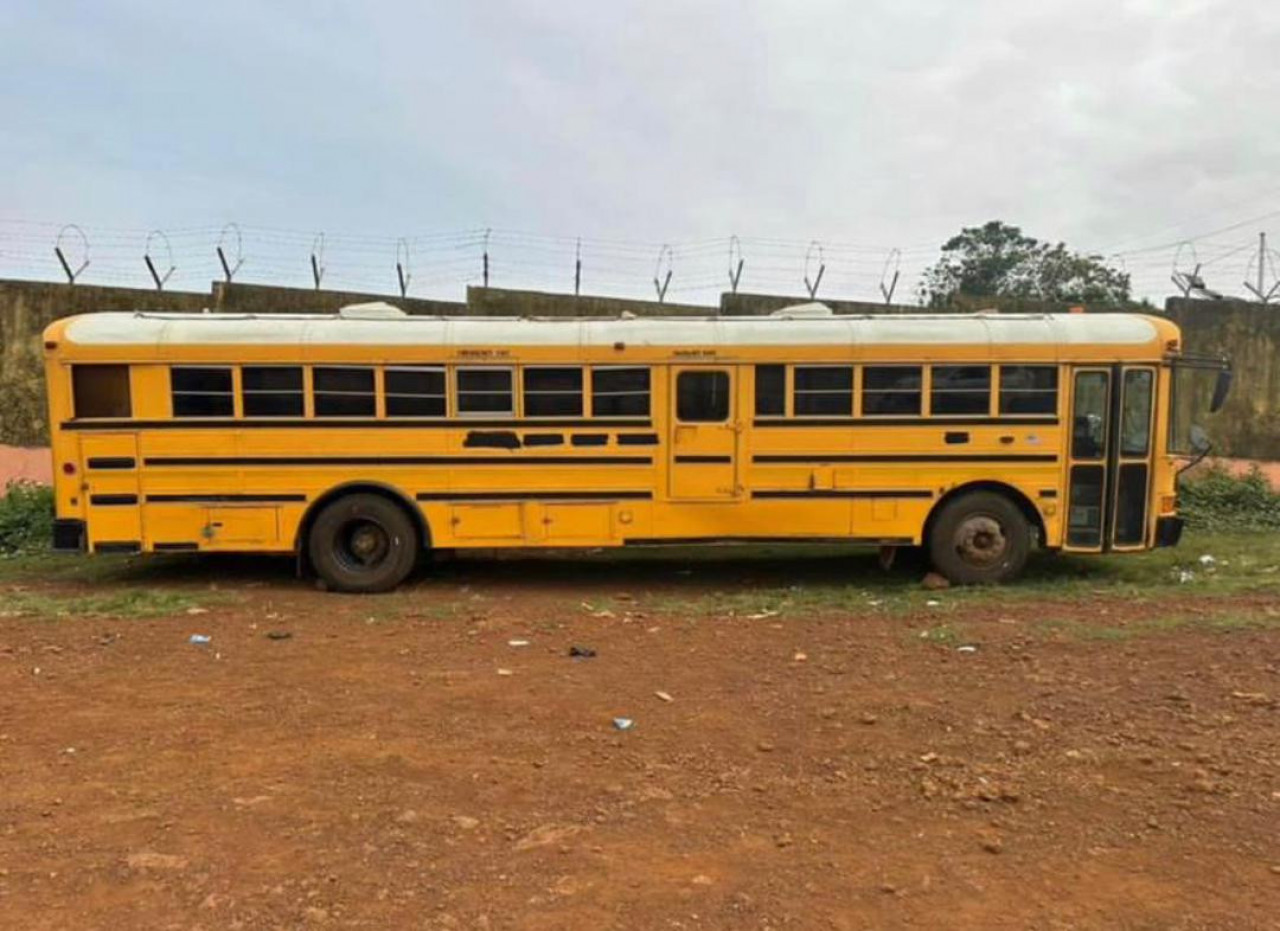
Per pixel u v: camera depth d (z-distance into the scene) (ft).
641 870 11.94
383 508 31.12
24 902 11.15
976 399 30.86
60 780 14.93
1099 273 124.47
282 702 18.98
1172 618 25.49
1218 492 46.03
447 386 30.89
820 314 32.14
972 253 138.62
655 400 30.91
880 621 26.03
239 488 30.86
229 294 47.65
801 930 10.57
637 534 31.22
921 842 12.69
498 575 34.73
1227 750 15.67
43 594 31.07
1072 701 18.37
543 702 18.90
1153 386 30.91
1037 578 32.78
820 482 31.01
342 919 10.76
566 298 50.83
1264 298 52.70
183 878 11.72
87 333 30.40
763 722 17.57
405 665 21.86
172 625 26.27
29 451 45.68
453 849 12.51
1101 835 12.80
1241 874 11.70
